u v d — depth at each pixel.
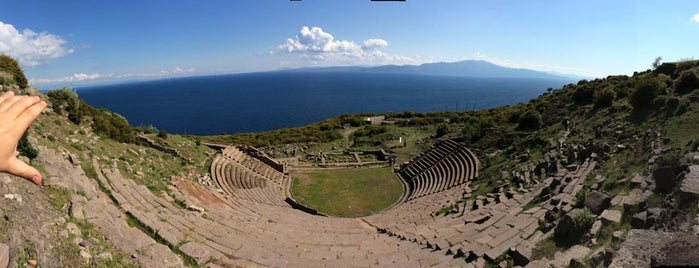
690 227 8.73
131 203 14.46
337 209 29.23
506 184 23.39
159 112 166.75
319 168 40.94
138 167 21.39
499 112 60.00
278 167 37.78
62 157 15.12
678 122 17.97
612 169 17.14
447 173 33.84
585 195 14.11
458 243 15.02
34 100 2.28
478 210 19.77
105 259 8.64
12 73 20.86
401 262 13.36
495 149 35.16
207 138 54.84
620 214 11.55
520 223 15.42
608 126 24.61
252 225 17.91
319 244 16.23
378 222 23.50
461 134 45.34
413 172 37.97
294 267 12.34
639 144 18.52
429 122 63.03
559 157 24.00
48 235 8.15
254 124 129.62
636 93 24.03
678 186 10.84
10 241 6.90
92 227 10.02
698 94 20.22
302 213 26.08
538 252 11.83
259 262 12.44
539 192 19.27
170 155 28.16
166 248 10.98
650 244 8.21
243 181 30.45
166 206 16.19
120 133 25.83
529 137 33.00
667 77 27.61
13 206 8.33
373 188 34.19
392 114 75.62
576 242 11.48
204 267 11.16
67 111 23.05
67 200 11.03
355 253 14.91
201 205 19.12
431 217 21.73
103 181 15.44
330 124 67.75
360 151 47.47
